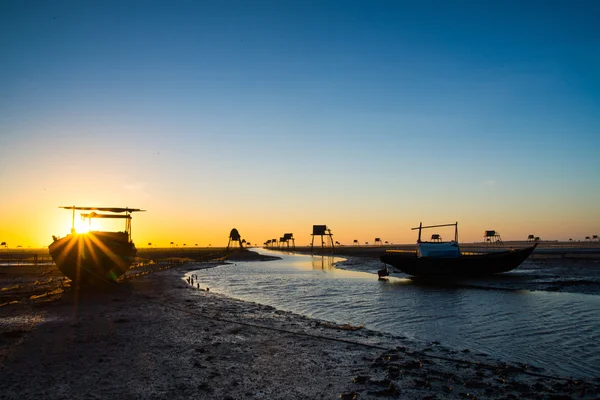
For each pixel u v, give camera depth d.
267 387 8.88
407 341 13.45
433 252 36.56
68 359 10.73
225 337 13.52
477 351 12.30
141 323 15.63
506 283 30.30
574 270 39.03
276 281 36.03
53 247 28.58
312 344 12.79
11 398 8.05
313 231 132.00
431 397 8.40
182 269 53.41
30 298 22.52
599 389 8.91
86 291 26.02
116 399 8.05
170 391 8.52
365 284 32.69
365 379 9.39
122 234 31.44
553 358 11.58
